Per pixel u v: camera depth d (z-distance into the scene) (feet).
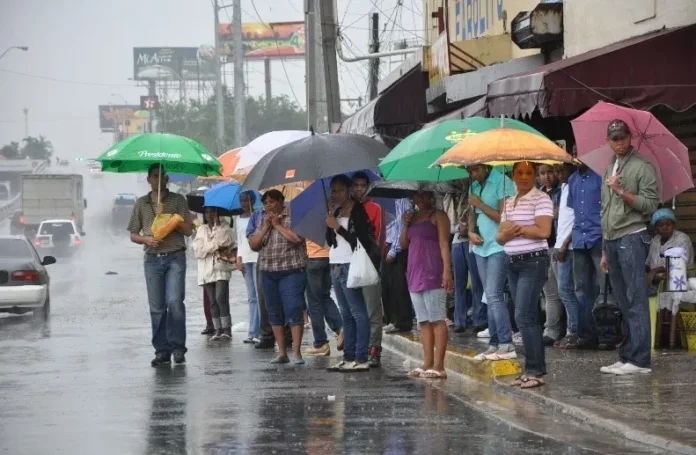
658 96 73.92
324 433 50.01
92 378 70.18
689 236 79.41
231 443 48.01
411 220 68.13
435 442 47.62
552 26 96.99
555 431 50.01
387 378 68.64
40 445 48.21
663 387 57.52
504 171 61.72
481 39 111.04
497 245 69.21
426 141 66.23
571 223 74.23
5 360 80.64
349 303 71.72
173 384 66.90
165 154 76.64
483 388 63.62
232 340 94.68
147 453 46.21
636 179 60.75
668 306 72.43
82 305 135.54
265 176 68.74
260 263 76.28
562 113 73.20
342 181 70.59
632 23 84.69
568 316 75.46
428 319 68.08
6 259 119.55
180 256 77.46
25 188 340.18
